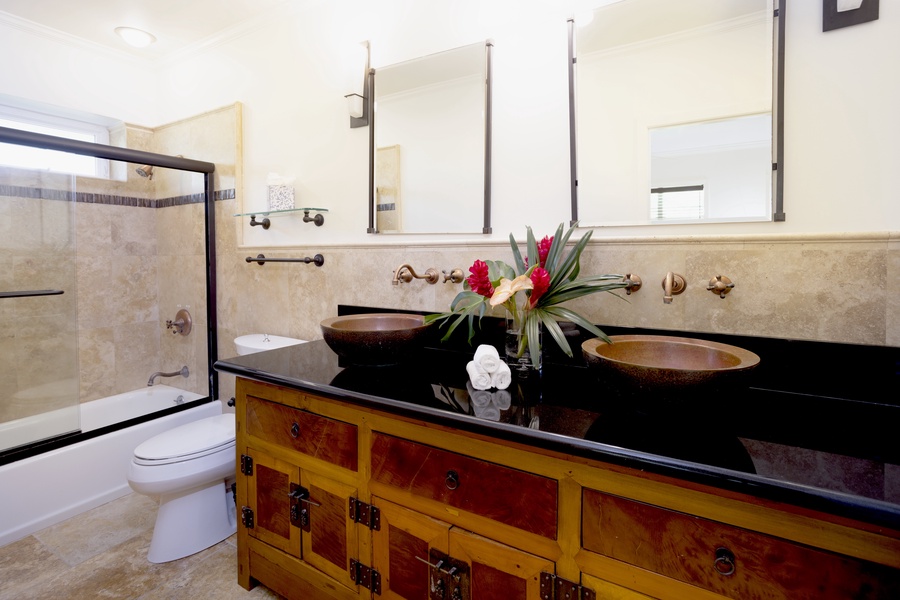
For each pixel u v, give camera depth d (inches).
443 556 40.4
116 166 105.2
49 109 95.0
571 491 34.0
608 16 53.8
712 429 35.3
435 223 67.2
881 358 41.4
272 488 54.0
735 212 48.1
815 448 31.7
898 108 41.3
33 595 57.7
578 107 55.6
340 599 48.1
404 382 49.1
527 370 50.7
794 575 27.2
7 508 68.8
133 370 110.0
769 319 46.4
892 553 24.9
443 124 65.9
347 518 47.1
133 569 62.9
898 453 30.9
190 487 64.3
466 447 38.8
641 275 52.5
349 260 76.6
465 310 49.9
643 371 34.8
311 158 81.4
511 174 60.9
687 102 50.1
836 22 43.2
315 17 79.8
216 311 99.3
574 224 52.0
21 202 87.0
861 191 42.8
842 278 43.3
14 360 85.4
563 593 34.5
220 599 57.3
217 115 94.7
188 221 103.3
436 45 66.5
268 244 88.9
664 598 30.9
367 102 73.3
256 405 55.2
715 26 48.6
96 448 79.5
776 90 45.7
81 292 100.1
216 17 87.0
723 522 29.0
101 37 95.3
